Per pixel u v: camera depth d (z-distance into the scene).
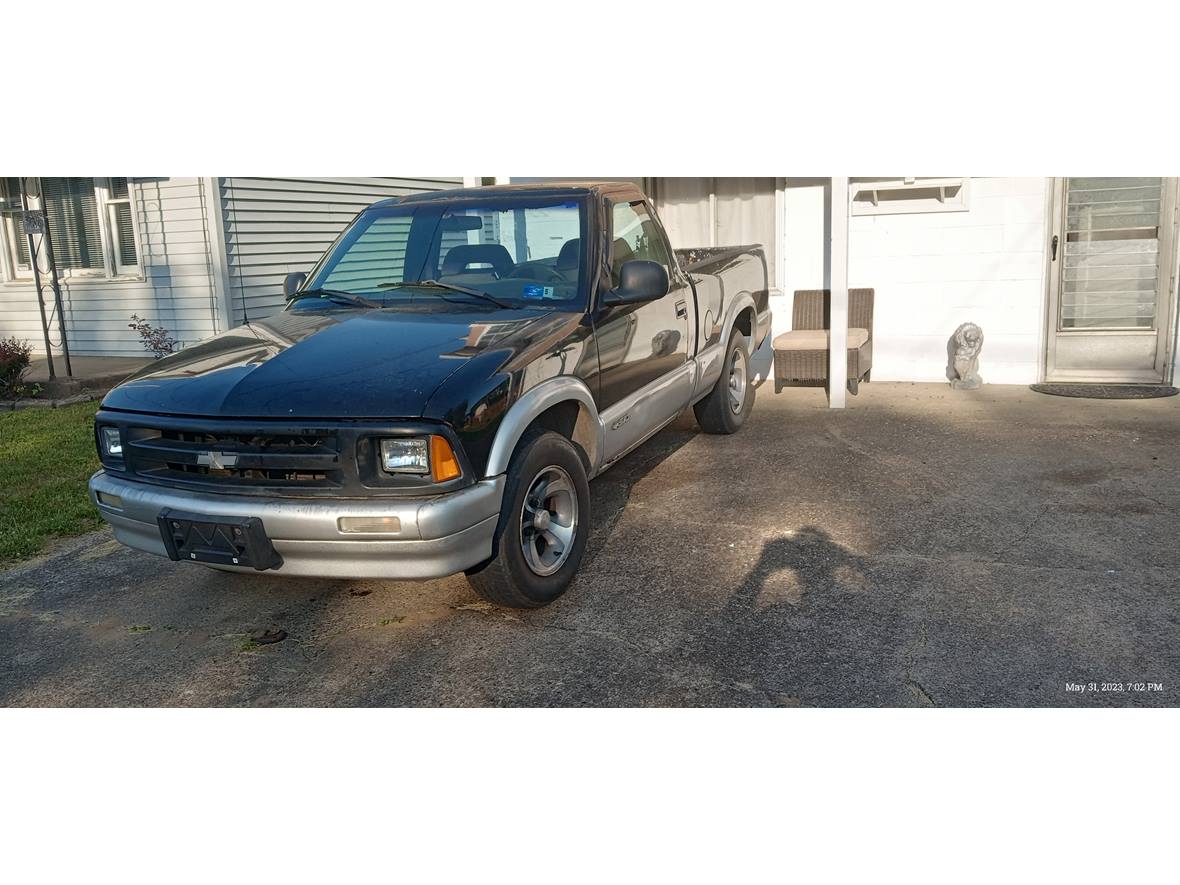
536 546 4.37
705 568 4.77
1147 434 6.89
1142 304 8.50
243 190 10.91
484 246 5.04
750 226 9.62
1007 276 8.75
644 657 3.90
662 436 7.48
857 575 4.59
